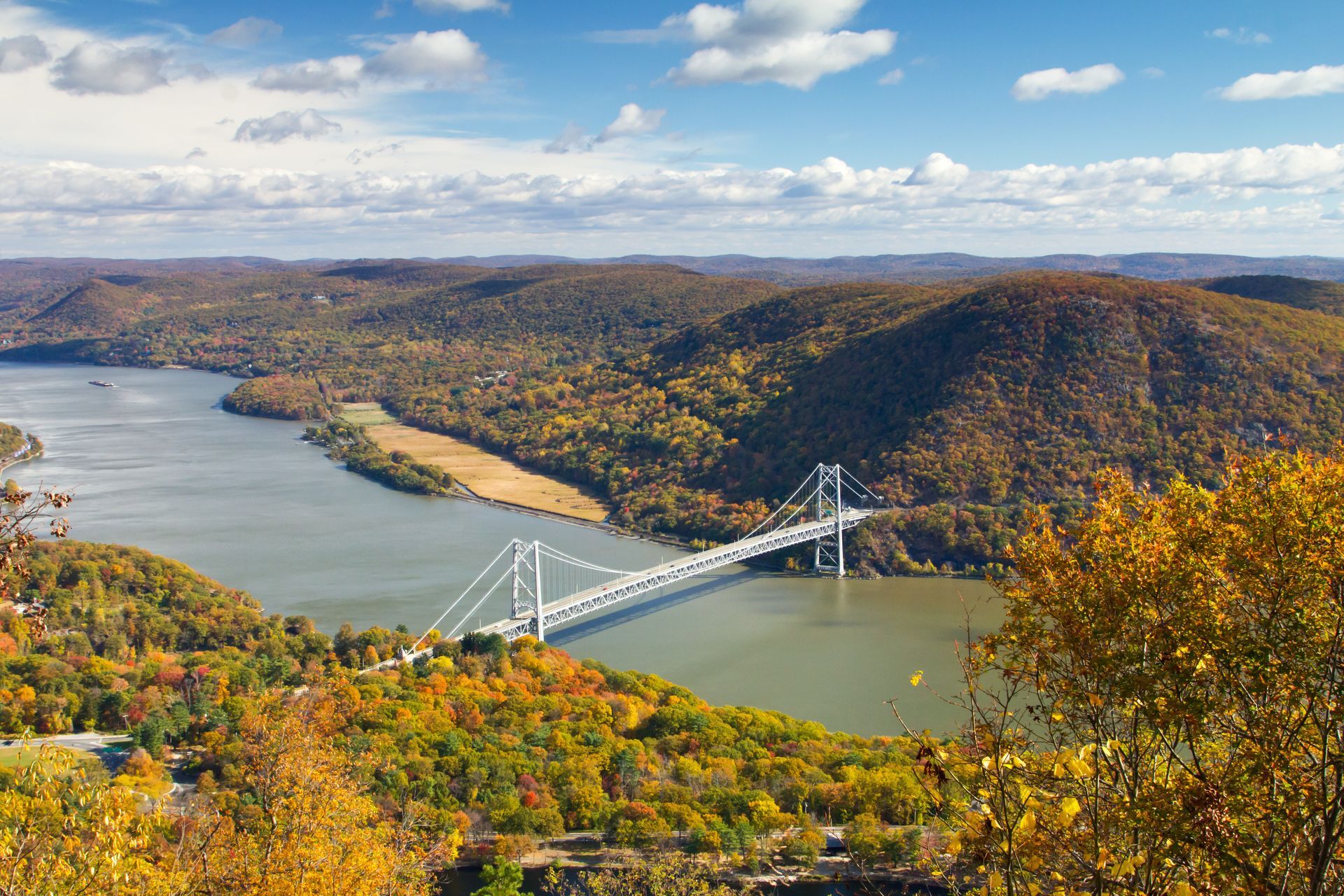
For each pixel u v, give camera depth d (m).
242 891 24.75
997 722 16.59
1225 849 14.70
